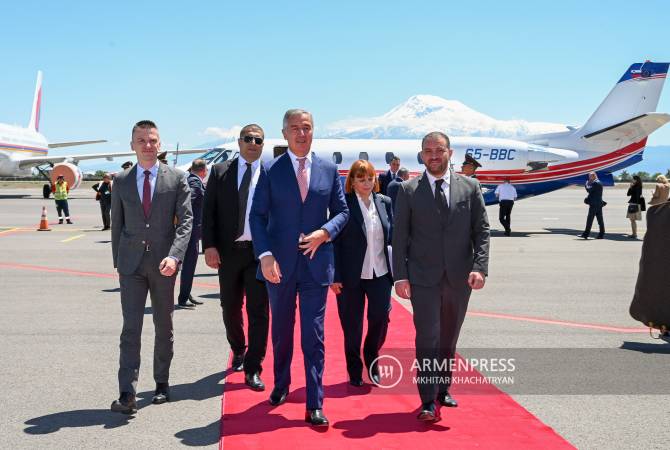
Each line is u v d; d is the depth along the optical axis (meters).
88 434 4.32
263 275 4.58
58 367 5.91
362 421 4.57
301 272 4.62
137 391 5.32
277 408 4.86
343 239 5.49
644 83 24.73
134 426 4.48
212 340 7.05
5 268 12.65
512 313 8.62
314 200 4.62
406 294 4.63
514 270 12.87
